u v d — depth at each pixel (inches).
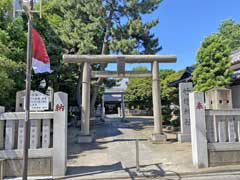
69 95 853.2
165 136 458.3
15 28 468.1
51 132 309.7
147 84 1176.8
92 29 663.8
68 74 705.6
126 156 359.3
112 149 407.8
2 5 423.8
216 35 456.4
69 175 277.7
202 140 295.6
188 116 460.8
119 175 273.7
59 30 697.6
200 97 300.5
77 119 784.9
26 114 243.8
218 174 274.8
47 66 287.1
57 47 642.8
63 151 278.4
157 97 474.9
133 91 1219.2
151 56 476.7
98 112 1230.3
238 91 479.5
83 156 364.8
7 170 273.0
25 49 464.4
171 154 362.6
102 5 652.7
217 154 298.8
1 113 278.4
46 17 695.7
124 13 671.8
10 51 409.7
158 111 472.1
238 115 309.6
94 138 511.2
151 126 713.0
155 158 342.6
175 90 692.7
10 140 276.8
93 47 650.2
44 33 625.6
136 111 1366.9
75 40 676.1
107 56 474.0
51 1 768.9
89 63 482.6
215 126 306.0
